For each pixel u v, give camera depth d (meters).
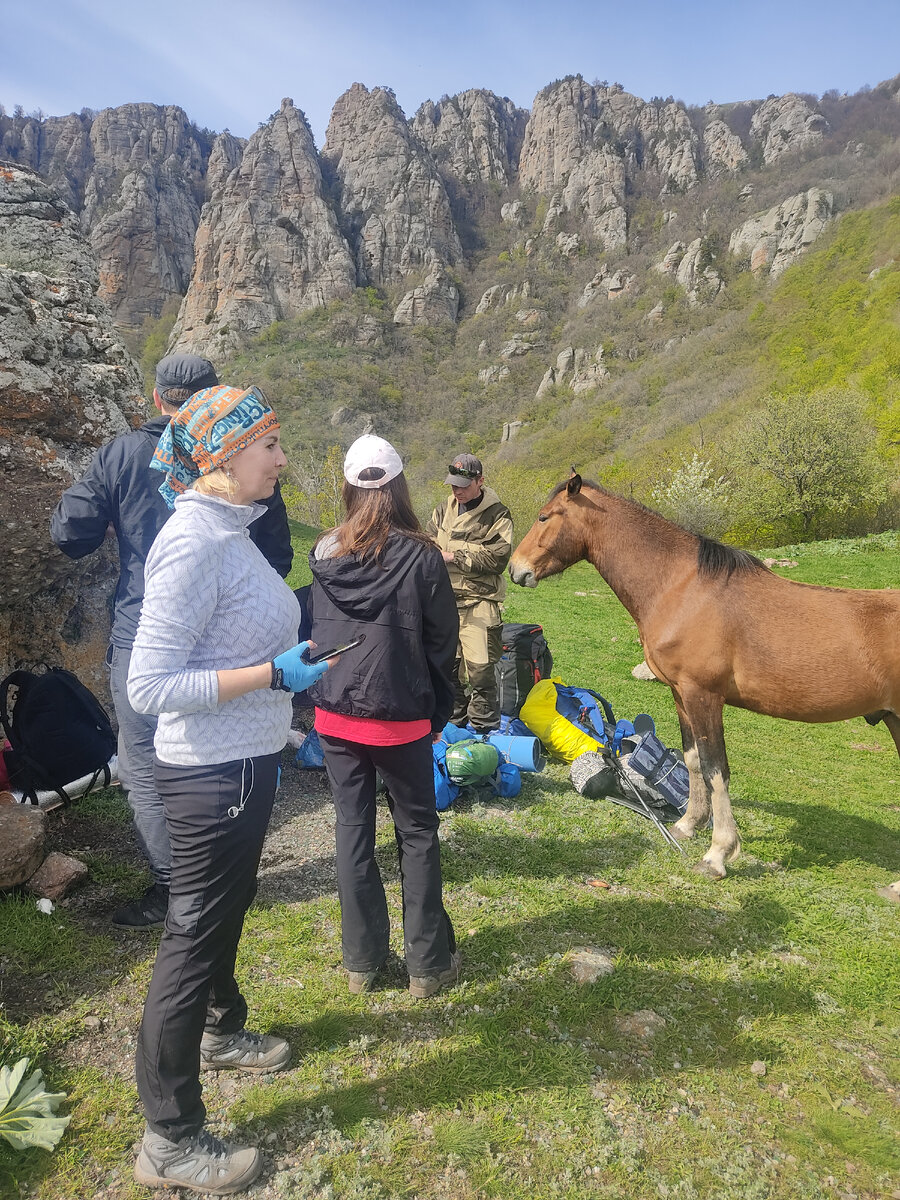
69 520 2.90
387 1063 2.46
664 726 7.55
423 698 2.55
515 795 4.70
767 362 76.81
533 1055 2.54
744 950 3.30
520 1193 2.06
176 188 162.38
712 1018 2.83
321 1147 2.14
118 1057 2.38
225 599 1.89
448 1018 2.69
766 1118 2.40
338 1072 2.41
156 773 1.92
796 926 3.55
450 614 2.60
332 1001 2.73
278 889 3.45
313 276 131.12
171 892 1.93
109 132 176.38
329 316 126.75
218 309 128.62
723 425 62.62
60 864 3.20
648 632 4.30
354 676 2.51
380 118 156.75
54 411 4.02
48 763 3.71
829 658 3.92
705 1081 2.52
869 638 3.89
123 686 2.89
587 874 3.84
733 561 4.13
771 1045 2.72
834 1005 2.99
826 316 79.56
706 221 133.25
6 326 3.86
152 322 142.88
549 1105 2.34
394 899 3.44
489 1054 2.52
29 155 179.00
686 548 4.26
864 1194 2.18
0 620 4.15
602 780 4.74
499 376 116.94
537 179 172.75
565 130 170.75
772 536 33.03
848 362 61.22
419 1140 2.19
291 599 2.06
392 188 147.88
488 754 4.49
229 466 1.92
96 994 2.64
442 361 124.19
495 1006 2.76
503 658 5.59
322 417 102.94
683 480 32.75
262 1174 2.04
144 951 2.89
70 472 4.02
